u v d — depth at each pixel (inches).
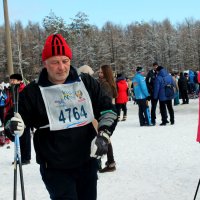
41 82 123.6
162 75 480.1
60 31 1305.4
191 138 368.5
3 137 401.4
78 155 121.7
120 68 2336.4
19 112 123.8
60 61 120.0
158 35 2524.6
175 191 206.7
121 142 372.5
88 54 2075.5
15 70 2025.1
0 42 2235.5
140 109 493.7
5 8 515.2
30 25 2333.9
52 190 121.9
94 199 126.2
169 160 279.9
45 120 122.3
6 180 253.6
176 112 656.4
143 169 257.4
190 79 970.1
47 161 121.6
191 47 2496.3
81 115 123.3
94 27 2251.5
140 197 199.9
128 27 2883.9
